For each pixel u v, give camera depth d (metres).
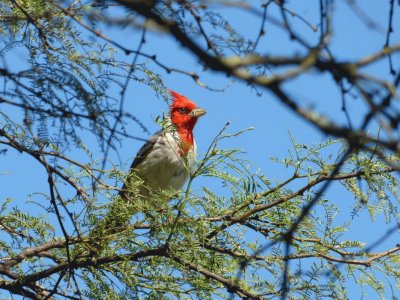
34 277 9.97
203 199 10.18
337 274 9.68
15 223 10.37
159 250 9.93
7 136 7.72
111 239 9.93
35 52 7.61
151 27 4.52
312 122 3.90
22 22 8.60
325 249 10.17
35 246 10.38
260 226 10.33
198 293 10.12
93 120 6.06
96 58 8.15
